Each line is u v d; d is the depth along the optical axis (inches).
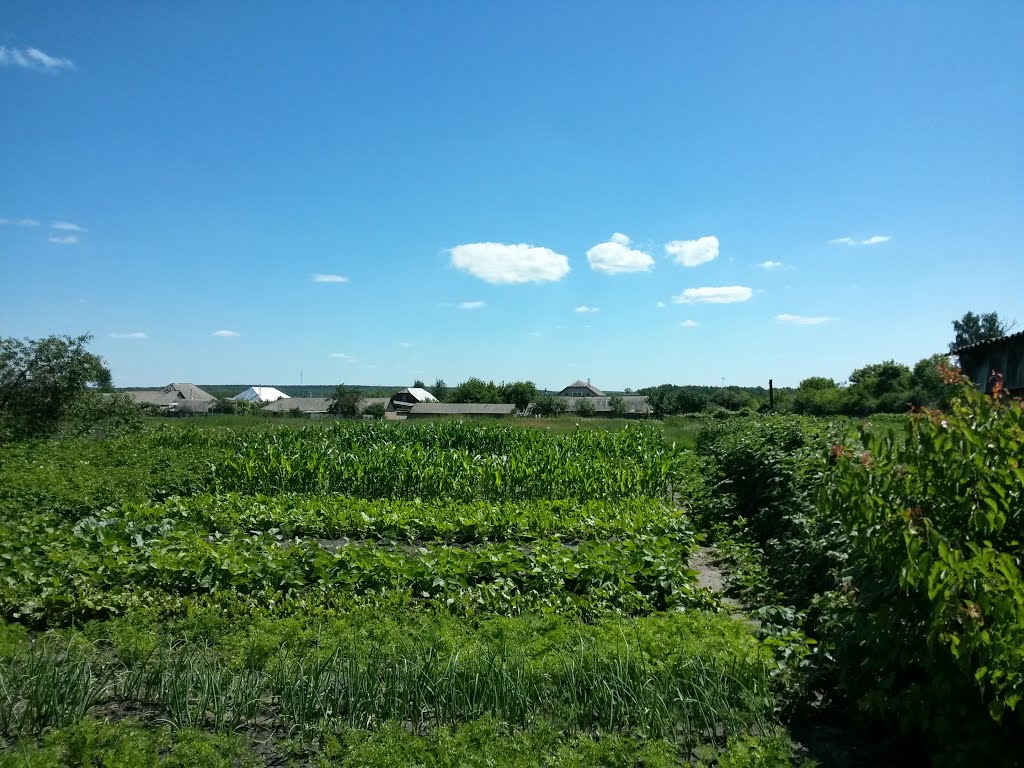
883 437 224.4
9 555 355.9
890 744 213.2
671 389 3427.7
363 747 193.9
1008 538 198.2
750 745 204.4
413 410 3518.7
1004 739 179.3
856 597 225.9
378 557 360.2
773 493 488.4
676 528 473.4
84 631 289.3
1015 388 582.9
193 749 193.6
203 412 3417.8
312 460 722.2
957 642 172.1
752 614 315.6
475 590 345.1
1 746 206.2
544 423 2016.5
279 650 257.4
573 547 477.4
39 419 1125.1
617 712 223.5
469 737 201.9
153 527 443.5
